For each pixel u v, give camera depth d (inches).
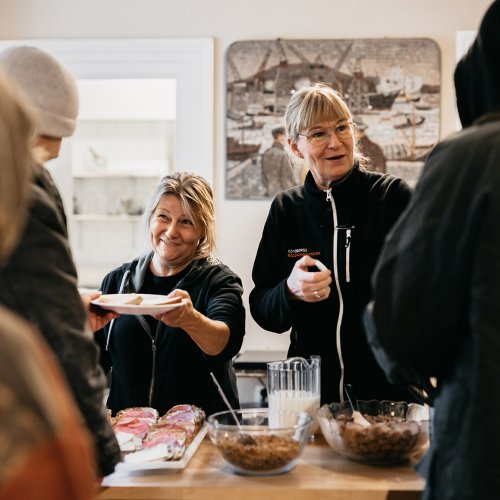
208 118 123.9
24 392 23.4
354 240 73.3
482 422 39.6
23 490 22.7
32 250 40.3
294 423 59.3
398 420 60.7
